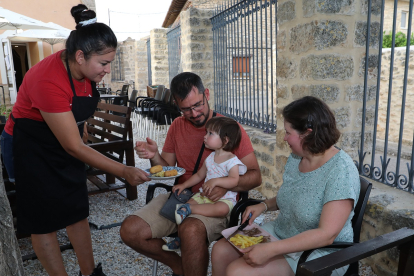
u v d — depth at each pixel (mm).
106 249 2844
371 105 2865
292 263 1561
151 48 11516
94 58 1711
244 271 1509
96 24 1712
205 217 1918
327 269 1169
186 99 2039
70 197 2010
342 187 1429
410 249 1414
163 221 2043
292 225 1665
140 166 5352
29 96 1753
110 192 4238
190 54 6027
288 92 3129
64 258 2699
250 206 1879
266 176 3785
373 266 2340
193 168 2273
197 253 1821
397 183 2479
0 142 1971
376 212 2236
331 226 1397
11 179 2004
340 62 2693
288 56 3062
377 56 2789
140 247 1998
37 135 1848
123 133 3682
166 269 2514
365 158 2918
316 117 1466
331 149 1589
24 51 13805
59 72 1764
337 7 2609
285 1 3027
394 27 2336
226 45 5051
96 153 1876
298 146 1553
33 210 1910
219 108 5703
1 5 10102
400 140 2402
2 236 1351
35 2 10508
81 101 1874
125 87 9992
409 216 2016
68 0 10930
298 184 1637
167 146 2383
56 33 9062
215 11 5652
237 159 2049
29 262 2637
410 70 5148
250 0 4105
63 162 1957
